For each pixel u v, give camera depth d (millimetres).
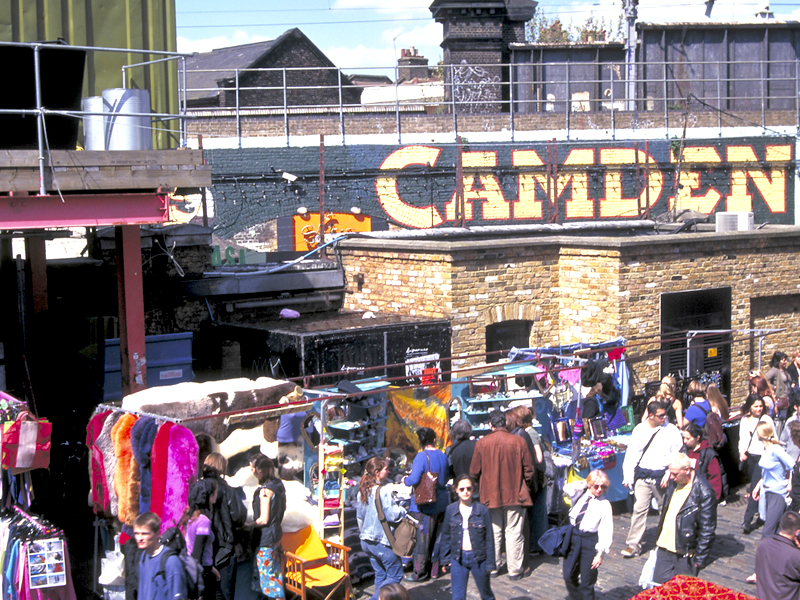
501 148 23094
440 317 14461
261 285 15719
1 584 7148
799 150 25328
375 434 10133
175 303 15070
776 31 29141
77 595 8234
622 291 14375
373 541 8109
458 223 21578
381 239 16797
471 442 9227
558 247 15344
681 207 24500
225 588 7074
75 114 8961
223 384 8758
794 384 13961
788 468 9336
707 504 7918
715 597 4297
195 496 6902
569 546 7688
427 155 22578
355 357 13414
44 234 11625
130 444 7547
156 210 9703
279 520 7523
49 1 11336
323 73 33781
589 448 10961
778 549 6641
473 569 7602
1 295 14789
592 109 29203
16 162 8781
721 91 29125
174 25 12594
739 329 15172
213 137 21234
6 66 10711
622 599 8445
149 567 6133
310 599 7766
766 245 16016
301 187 21516
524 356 12352
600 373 11906
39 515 9258
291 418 8773
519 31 29297
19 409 7910
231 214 20953
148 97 9930
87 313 14773
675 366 15203
